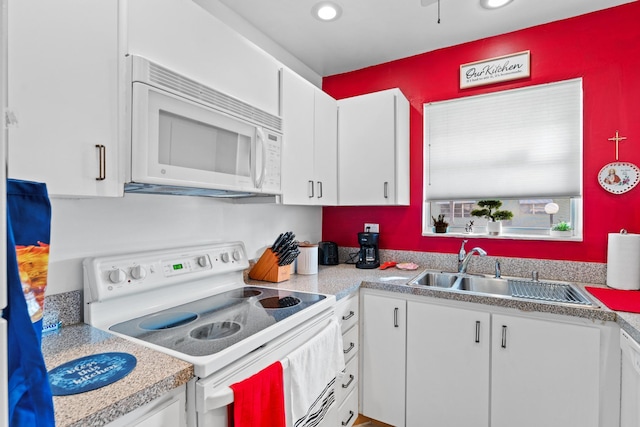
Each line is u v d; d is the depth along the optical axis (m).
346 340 1.83
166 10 1.17
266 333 1.13
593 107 1.90
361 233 2.46
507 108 2.13
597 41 1.89
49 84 0.87
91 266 1.19
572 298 1.74
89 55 0.96
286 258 1.95
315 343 1.35
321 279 2.02
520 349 1.59
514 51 2.11
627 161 1.81
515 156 2.11
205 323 1.23
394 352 1.91
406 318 1.88
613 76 1.86
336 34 2.16
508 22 2.02
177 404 0.88
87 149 0.95
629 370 1.29
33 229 0.83
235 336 1.09
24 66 0.82
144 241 1.45
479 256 2.20
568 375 1.50
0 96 0.41
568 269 1.94
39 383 0.59
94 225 1.27
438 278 2.21
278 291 1.72
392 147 2.22
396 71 2.51
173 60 1.19
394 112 2.22
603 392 1.43
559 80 1.98
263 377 1.05
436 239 2.37
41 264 0.85
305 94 2.01
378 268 2.38
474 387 1.70
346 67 2.63
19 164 0.81
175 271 1.46
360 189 2.33
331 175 2.32
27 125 0.83
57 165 0.89
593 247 1.89
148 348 1.00
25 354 0.57
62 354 0.96
